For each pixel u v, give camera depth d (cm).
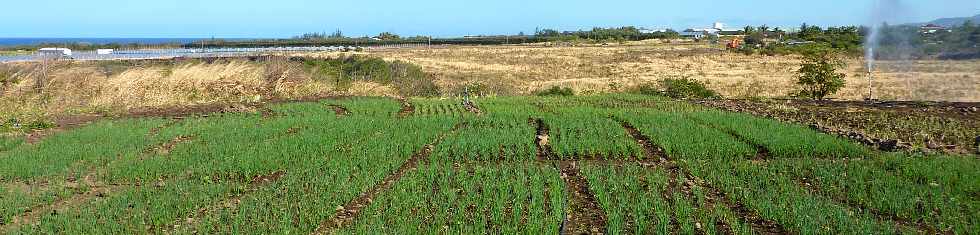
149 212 1027
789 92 3422
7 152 1522
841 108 2230
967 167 1234
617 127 1827
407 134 1745
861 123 1891
